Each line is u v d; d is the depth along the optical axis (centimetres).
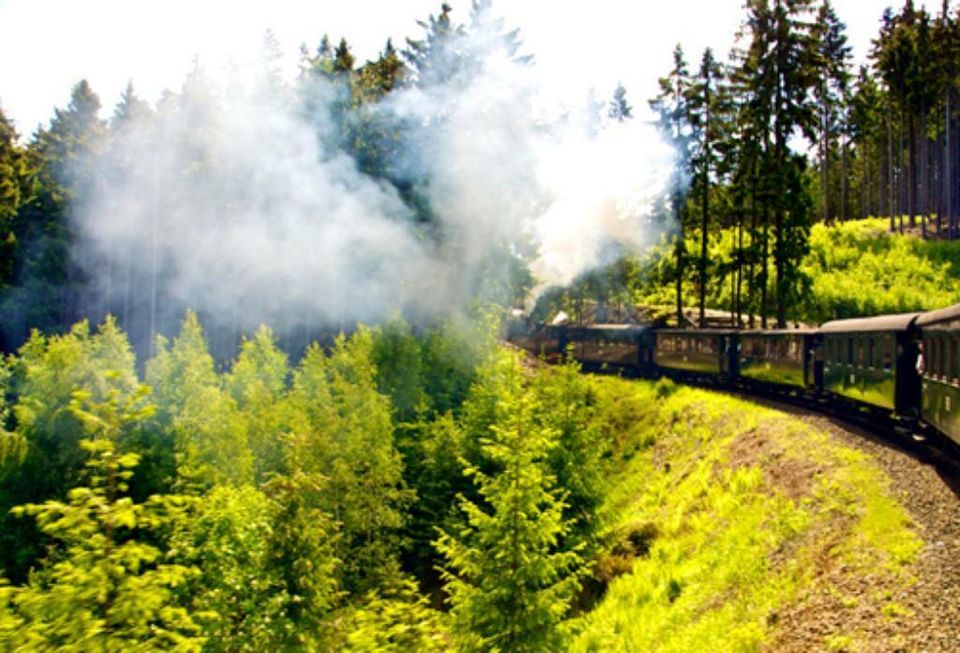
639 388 3638
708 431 2514
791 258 4153
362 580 1862
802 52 4103
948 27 6072
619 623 1495
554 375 2517
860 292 5022
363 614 972
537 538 1104
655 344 4122
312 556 1088
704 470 2134
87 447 643
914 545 1031
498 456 1148
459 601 1101
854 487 1355
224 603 995
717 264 4994
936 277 5191
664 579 1570
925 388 1596
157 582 632
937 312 1523
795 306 5038
